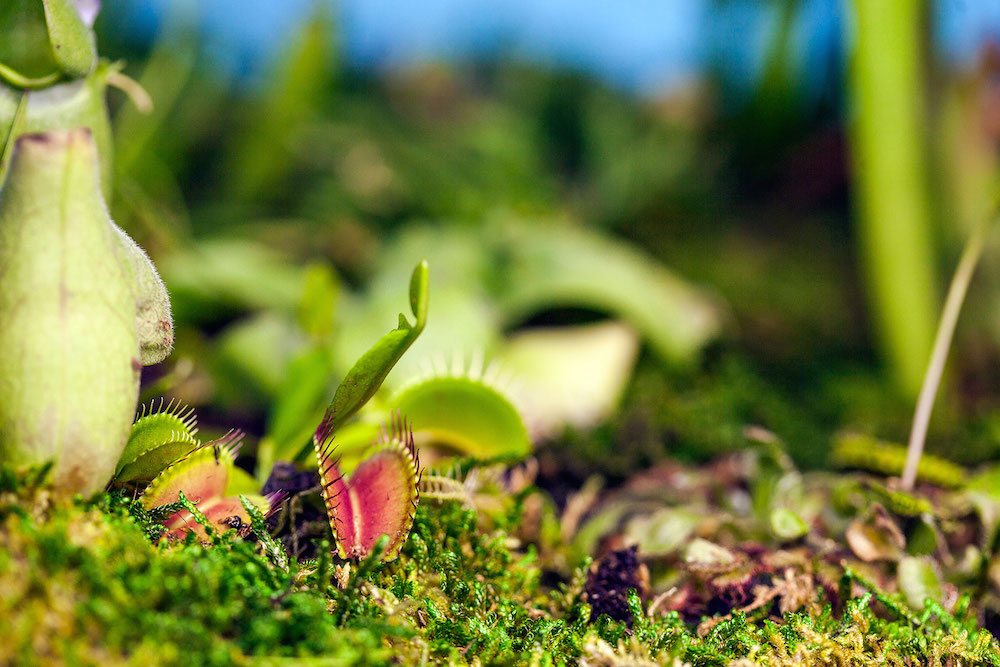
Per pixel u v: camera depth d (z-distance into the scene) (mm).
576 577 457
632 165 1662
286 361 790
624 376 946
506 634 414
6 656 346
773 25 1415
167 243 821
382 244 1386
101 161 457
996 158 1064
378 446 422
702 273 1351
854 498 494
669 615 437
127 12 1489
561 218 1527
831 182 1522
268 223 1417
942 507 514
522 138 1771
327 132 1630
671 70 1838
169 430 413
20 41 431
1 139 431
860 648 419
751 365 1059
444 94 2057
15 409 373
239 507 418
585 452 692
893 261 921
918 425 525
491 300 1022
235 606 374
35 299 375
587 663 399
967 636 434
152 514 405
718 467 629
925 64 906
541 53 2107
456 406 479
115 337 384
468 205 1488
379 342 405
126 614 360
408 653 391
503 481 571
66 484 379
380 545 396
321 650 372
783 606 453
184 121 1387
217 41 1497
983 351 983
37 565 361
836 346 1167
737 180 1613
